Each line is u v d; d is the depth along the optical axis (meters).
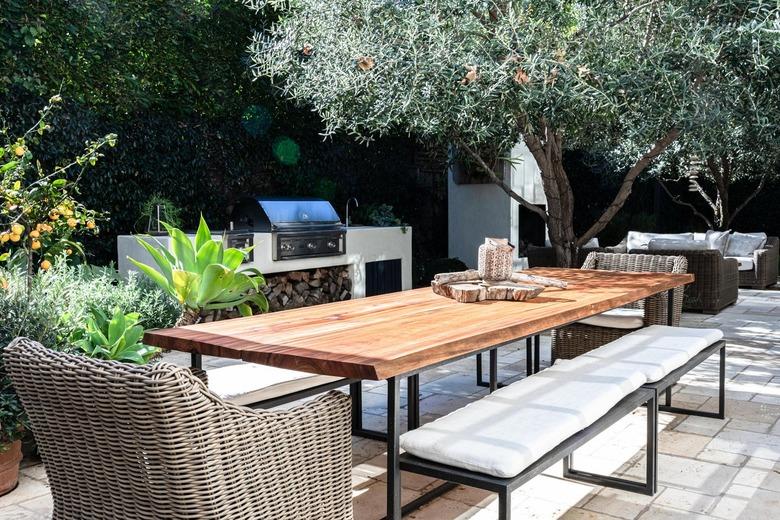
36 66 5.83
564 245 6.51
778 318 7.06
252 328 2.49
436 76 4.84
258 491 1.64
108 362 1.56
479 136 5.25
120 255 6.03
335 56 5.33
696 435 3.41
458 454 1.89
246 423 1.59
